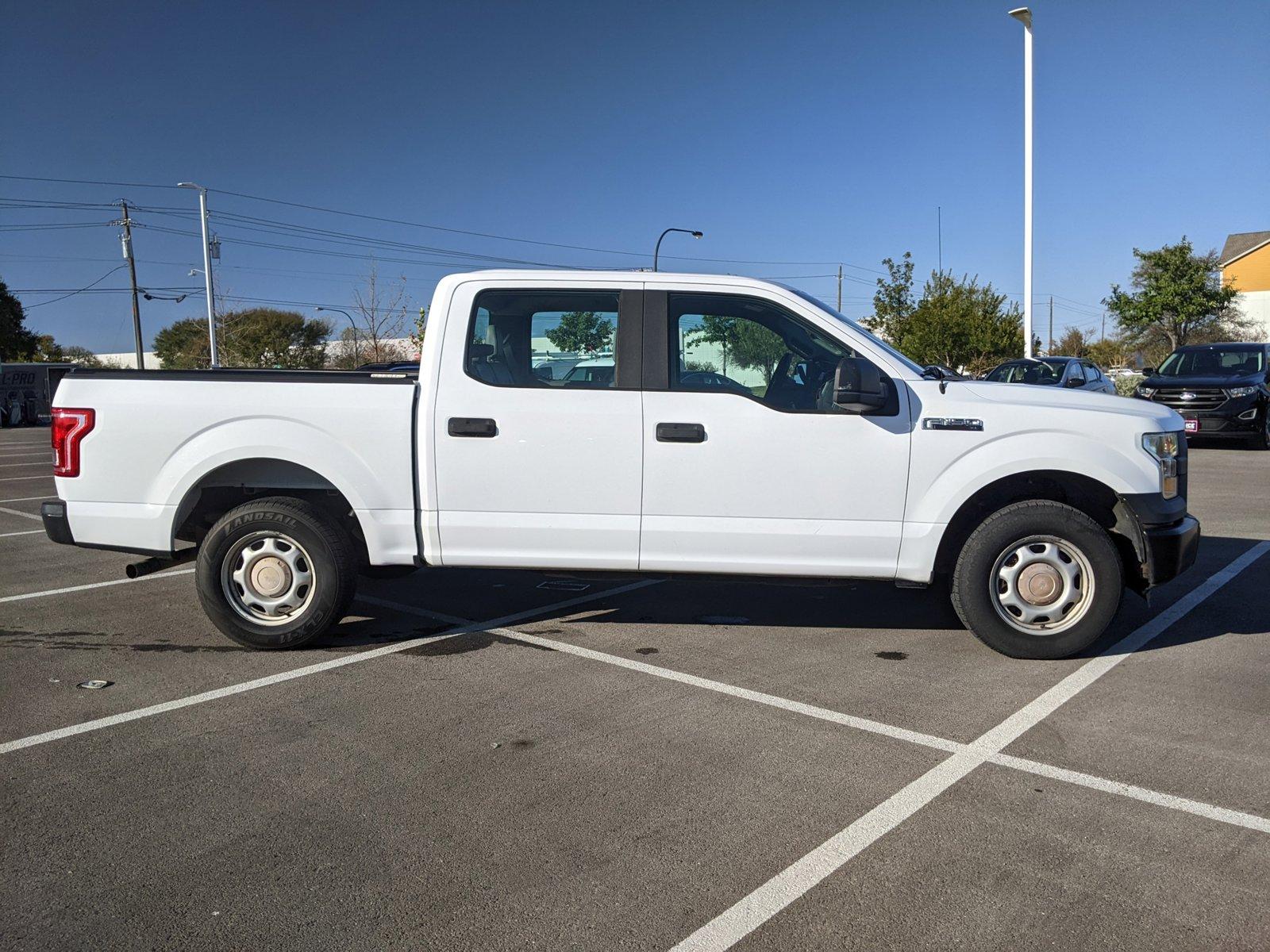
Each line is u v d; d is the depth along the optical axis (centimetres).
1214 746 400
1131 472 502
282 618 535
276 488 544
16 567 780
